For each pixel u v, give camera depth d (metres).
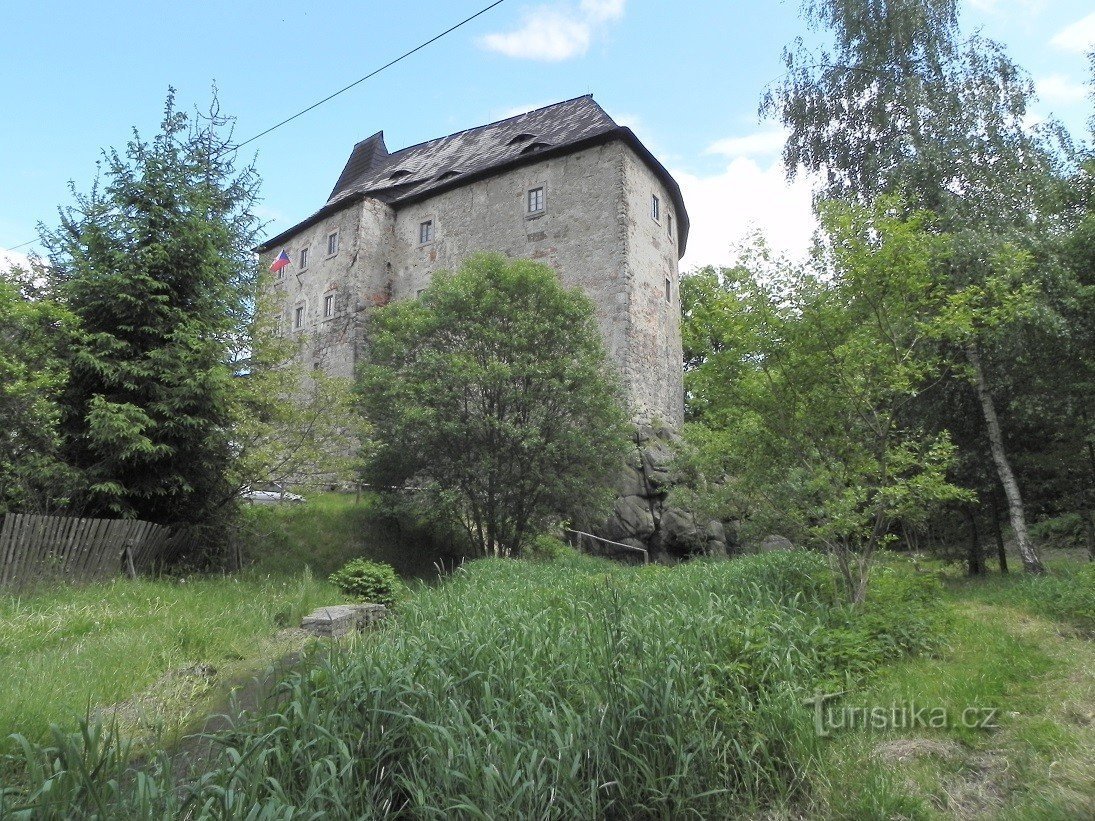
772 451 8.16
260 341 14.23
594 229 24.56
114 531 10.47
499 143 29.91
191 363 11.83
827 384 7.80
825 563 8.37
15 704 5.12
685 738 4.32
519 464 16.05
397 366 17.11
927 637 6.25
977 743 4.34
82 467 11.24
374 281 28.55
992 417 12.63
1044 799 3.49
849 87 15.56
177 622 8.27
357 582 12.20
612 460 16.55
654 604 6.91
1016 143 13.65
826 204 7.82
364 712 4.41
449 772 3.81
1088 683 5.00
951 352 13.09
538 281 16.88
